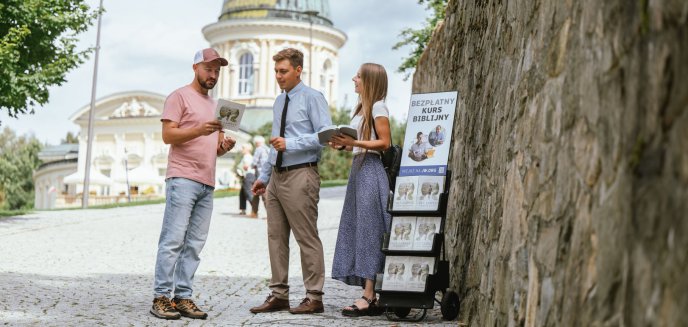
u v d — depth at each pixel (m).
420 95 7.66
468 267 7.19
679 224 2.46
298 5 82.69
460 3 9.52
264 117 79.50
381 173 7.59
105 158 87.31
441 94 7.57
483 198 6.73
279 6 82.38
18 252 13.18
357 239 7.55
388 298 7.24
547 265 4.20
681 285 2.40
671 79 2.62
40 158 100.81
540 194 4.52
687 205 2.41
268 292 9.29
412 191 7.42
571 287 3.71
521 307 4.75
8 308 7.37
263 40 81.12
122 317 7.16
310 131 7.73
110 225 19.77
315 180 7.67
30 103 19.05
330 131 7.33
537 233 4.50
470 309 6.82
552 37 4.55
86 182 38.75
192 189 7.37
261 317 7.41
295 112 7.71
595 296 3.32
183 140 7.25
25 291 8.56
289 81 7.77
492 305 5.75
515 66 5.75
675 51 2.59
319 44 82.44
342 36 83.75
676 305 2.43
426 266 7.21
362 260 7.52
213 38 83.38
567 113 4.09
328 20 84.19
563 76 4.23
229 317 7.40
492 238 6.03
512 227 5.24
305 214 7.62
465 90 8.63
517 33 5.80
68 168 88.94
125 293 8.80
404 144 7.59
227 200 32.34
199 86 7.54
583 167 3.73
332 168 66.31
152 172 60.31
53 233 17.19
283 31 81.25
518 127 5.36
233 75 82.00
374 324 7.01
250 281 10.32
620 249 3.03
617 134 3.21
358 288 9.65
